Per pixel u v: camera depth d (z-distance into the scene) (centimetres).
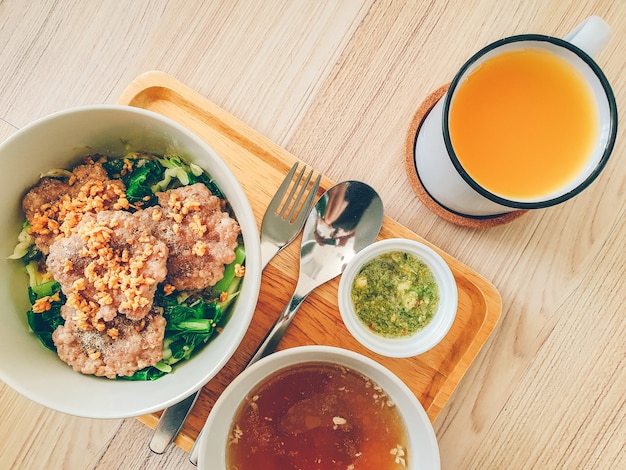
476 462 30
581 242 30
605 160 24
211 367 22
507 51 25
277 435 28
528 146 26
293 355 25
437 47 30
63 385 23
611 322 30
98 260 22
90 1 30
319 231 28
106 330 22
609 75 30
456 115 25
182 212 23
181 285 24
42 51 30
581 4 30
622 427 30
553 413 30
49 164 24
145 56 30
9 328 23
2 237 23
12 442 29
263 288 28
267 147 28
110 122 23
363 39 30
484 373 30
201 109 28
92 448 29
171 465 29
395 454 27
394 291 29
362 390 28
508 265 30
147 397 22
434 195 28
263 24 30
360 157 30
